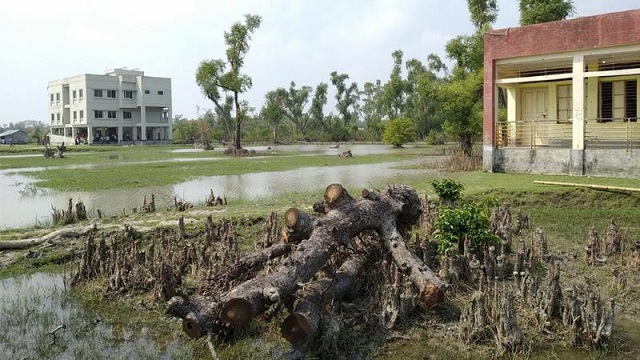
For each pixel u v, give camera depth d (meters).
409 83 80.69
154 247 9.81
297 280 6.50
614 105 19.19
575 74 17.22
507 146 20.45
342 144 76.56
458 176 18.98
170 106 81.31
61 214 13.14
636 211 12.58
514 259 8.83
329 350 6.09
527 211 12.93
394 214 8.26
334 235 7.29
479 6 31.23
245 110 48.91
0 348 6.32
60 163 36.03
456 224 8.69
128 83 77.75
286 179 23.61
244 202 15.42
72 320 7.12
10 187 22.39
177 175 26.05
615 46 16.38
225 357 6.01
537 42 18.00
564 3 26.78
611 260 9.09
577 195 13.93
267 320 6.66
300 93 96.38
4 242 10.50
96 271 8.74
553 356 5.88
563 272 8.56
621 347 6.07
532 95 21.64
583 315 6.16
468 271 8.02
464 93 27.73
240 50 47.22
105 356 6.10
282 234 8.13
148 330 6.84
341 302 7.16
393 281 7.37
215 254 9.00
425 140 69.56
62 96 81.25
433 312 7.04
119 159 39.97
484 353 6.00
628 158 16.14
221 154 47.09
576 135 17.20
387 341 6.38
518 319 6.68
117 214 14.07
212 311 6.10
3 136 89.25
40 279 8.94
